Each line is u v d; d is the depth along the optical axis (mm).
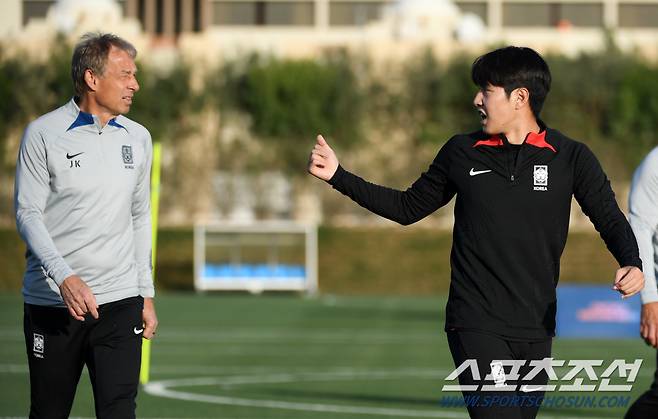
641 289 22438
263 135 167875
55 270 22734
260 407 42688
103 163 24141
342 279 142625
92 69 24062
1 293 131000
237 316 96250
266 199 166125
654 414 24938
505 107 21828
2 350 64188
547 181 21562
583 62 167625
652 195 23938
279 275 134000
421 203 22641
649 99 165125
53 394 24609
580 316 78125
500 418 21344
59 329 24125
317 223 160625
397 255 148000
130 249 24641
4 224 161625
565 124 167625
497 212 21562
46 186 24047
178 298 122812
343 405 43312
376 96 169750
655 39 193750
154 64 170250
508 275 21578
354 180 22859
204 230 135250
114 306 24172
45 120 24219
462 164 21922
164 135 166750
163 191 165000
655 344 23703
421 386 49875
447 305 22172
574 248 148625
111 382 23984
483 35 195500
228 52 171000
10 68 165625
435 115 169250
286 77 167375
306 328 84312
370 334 78938
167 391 47438
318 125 167500
